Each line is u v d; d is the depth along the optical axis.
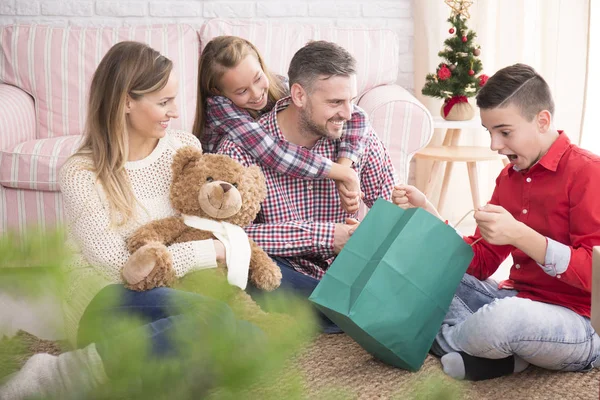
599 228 1.46
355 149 1.90
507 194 1.67
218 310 0.58
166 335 0.55
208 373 0.50
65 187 1.56
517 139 1.53
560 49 3.04
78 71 2.88
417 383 0.60
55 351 0.68
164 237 1.57
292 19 3.34
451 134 3.15
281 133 1.90
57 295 0.50
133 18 3.26
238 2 3.30
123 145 1.58
